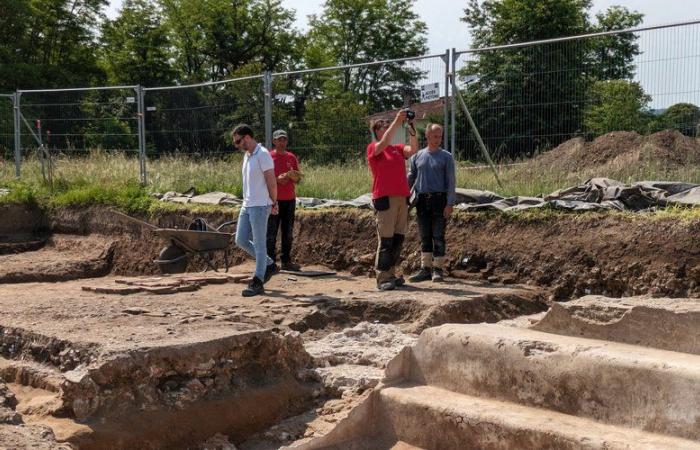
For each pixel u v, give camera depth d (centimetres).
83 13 4491
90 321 718
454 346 560
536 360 514
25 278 1329
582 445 450
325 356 685
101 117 1730
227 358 614
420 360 582
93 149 1741
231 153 1548
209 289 1011
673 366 457
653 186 1105
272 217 1152
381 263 978
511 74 1222
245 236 959
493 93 1241
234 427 581
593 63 1159
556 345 513
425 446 532
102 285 1033
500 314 914
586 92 1164
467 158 1277
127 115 1700
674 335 507
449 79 1225
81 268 1430
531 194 1218
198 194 1553
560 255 1023
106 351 566
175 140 1623
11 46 3991
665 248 948
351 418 553
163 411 560
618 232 1000
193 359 589
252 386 618
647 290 937
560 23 3547
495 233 1100
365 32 5125
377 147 948
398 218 980
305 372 656
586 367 491
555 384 504
